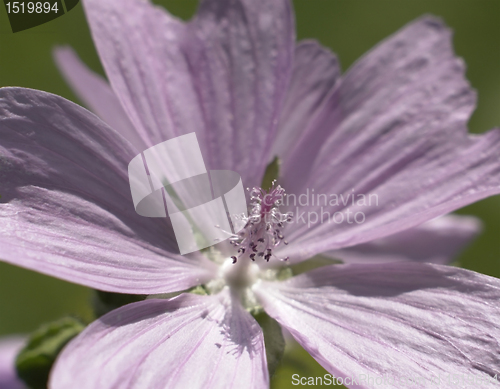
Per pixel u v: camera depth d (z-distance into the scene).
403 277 0.14
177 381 0.13
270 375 0.14
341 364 0.14
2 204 0.13
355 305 0.14
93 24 0.14
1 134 0.13
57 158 0.13
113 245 0.14
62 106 0.13
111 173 0.14
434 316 0.14
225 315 0.14
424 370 0.14
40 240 0.13
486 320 0.14
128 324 0.13
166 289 0.14
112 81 0.14
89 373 0.12
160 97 0.14
